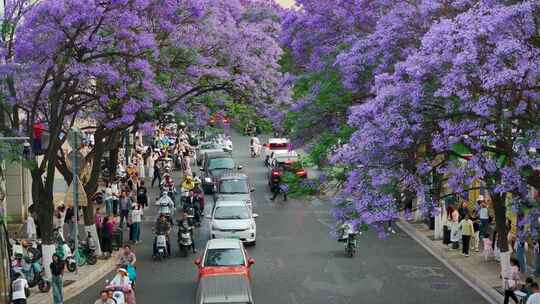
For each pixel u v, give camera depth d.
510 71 18.25
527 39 19.48
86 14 26.28
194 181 44.44
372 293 25.92
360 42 24.27
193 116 37.06
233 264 25.36
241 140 84.31
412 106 20.12
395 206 20.38
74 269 29.22
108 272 29.94
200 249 33.78
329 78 28.89
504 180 19.17
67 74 28.42
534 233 20.69
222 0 35.62
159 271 29.73
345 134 26.58
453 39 19.25
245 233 33.66
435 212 20.53
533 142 18.80
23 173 39.12
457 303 24.62
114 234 33.84
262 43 35.78
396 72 20.48
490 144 20.31
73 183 29.50
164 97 30.48
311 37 30.89
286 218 41.09
